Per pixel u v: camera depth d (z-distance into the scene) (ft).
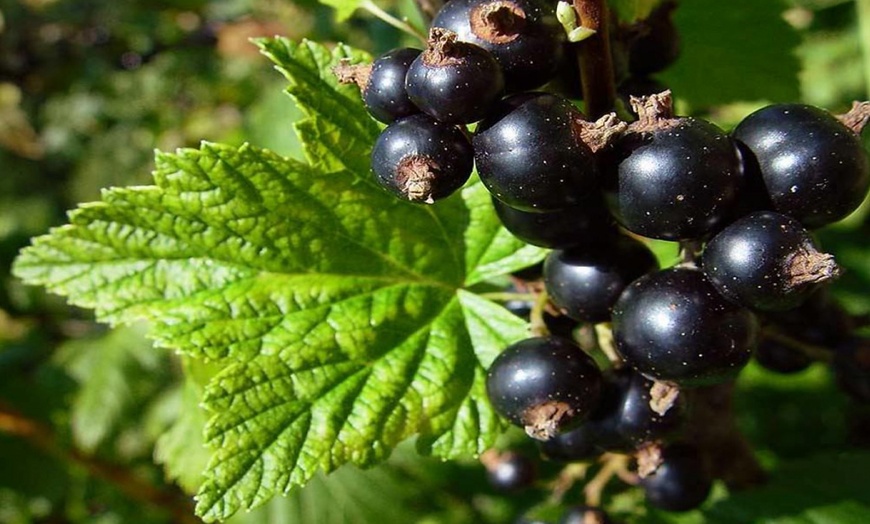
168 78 1.50
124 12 1.43
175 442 0.53
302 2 0.86
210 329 0.39
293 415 0.37
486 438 0.38
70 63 1.57
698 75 0.54
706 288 0.32
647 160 0.30
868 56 0.64
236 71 1.42
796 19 0.83
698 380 0.32
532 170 0.30
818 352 0.44
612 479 0.50
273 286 0.40
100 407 0.78
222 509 0.35
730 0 0.51
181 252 0.40
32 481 0.76
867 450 0.50
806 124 0.31
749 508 0.45
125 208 0.39
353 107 0.39
